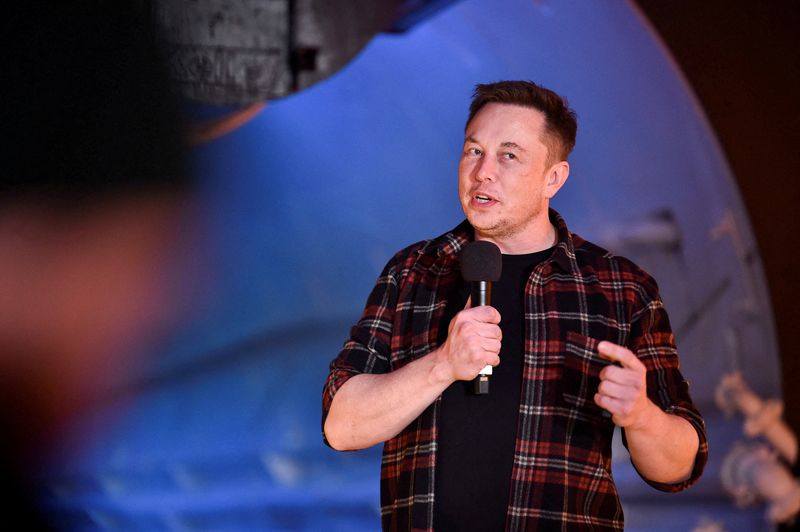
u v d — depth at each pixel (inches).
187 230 769.6
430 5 628.1
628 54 638.5
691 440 237.8
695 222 625.9
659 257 643.5
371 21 605.9
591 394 246.7
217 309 789.2
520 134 265.3
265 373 792.3
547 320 253.3
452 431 244.4
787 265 595.2
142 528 745.6
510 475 238.7
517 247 270.7
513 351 251.1
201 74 628.7
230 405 786.8
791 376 593.6
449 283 266.2
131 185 735.1
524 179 263.3
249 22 608.4
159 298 781.9
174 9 618.8
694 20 605.6
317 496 740.7
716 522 588.4
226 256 782.5
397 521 246.7
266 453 775.1
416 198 788.0
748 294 605.0
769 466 588.7
